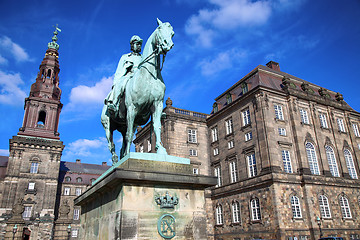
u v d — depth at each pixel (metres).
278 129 36.03
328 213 33.94
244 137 38.50
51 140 71.06
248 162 37.06
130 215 6.14
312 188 33.91
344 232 33.94
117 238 6.04
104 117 9.52
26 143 68.62
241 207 35.97
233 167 40.03
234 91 46.00
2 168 70.38
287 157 35.09
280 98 38.19
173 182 6.73
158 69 8.40
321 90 43.41
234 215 37.16
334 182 36.22
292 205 32.28
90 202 8.79
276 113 36.97
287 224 30.69
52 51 83.31
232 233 36.53
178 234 6.51
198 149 45.06
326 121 41.38
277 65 50.06
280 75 43.84
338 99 45.22
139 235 6.09
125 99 8.23
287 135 36.47
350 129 43.16
